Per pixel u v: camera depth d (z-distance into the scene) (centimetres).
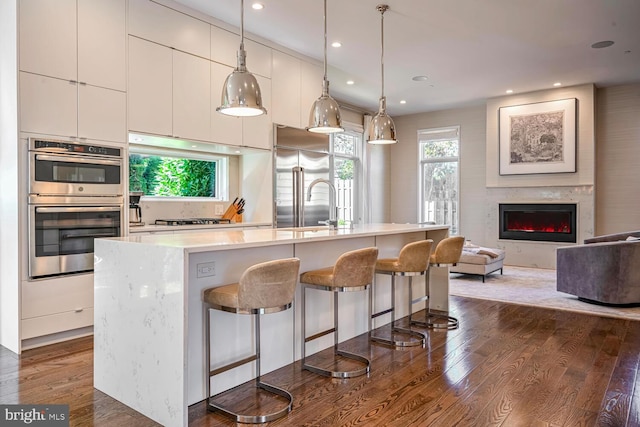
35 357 325
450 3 429
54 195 350
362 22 475
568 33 503
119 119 391
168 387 227
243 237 289
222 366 266
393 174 978
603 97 745
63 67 355
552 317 450
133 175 493
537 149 766
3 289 349
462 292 575
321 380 284
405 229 401
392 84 718
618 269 481
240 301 232
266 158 549
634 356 329
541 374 293
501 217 816
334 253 360
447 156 912
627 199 728
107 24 383
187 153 528
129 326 251
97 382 275
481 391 266
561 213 755
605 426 224
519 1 423
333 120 386
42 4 343
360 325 388
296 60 573
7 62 338
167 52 429
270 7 440
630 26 483
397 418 232
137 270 246
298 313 320
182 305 220
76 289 365
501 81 702
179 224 475
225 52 483
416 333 380
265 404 249
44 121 344
